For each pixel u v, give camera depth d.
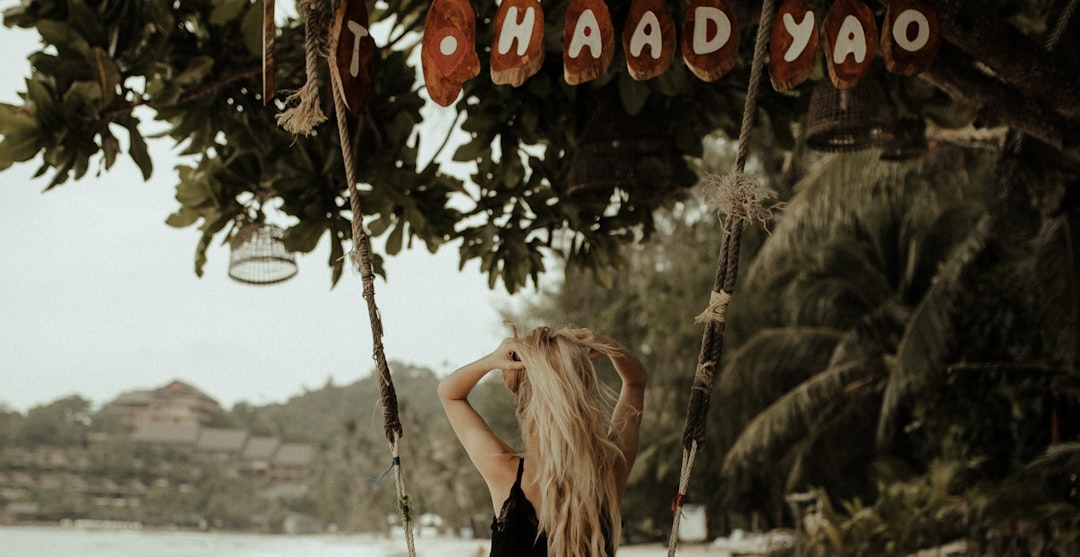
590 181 5.47
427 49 3.16
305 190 5.33
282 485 139.88
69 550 68.44
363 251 2.90
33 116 4.67
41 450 139.12
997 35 4.55
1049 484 12.14
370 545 70.56
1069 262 10.95
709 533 30.70
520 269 5.96
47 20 4.77
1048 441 14.24
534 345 2.66
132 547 74.56
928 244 17.03
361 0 3.04
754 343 20.72
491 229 5.84
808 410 19.05
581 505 2.50
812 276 19.62
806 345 20.09
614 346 2.78
